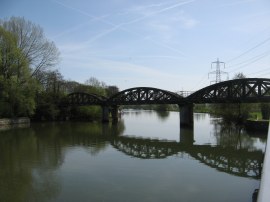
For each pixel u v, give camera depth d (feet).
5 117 242.17
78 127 240.73
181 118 240.12
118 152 127.34
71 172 91.76
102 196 69.87
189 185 79.00
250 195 71.15
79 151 128.67
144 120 342.64
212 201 67.00
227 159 113.39
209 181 82.84
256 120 199.52
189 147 142.72
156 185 78.69
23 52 250.16
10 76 235.81
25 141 157.28
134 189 75.20
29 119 268.21
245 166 101.76
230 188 76.48
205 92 230.27
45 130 213.05
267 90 204.64
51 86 321.93
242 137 176.04
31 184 79.61
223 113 267.18
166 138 175.42
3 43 234.58
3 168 97.04
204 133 197.88
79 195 70.54
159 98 256.93
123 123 293.43
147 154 123.44
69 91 440.86
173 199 68.08
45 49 268.62
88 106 328.08
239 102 215.92
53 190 74.54
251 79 209.36
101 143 153.79
